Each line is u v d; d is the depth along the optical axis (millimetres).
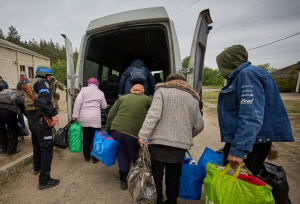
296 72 25031
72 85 3066
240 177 1201
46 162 2223
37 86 2182
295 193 2236
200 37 2582
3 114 2922
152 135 1629
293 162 3240
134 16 2766
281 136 1325
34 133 2402
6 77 17156
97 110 2914
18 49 18422
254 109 1196
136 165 1639
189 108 1634
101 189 2271
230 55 1503
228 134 1435
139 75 2652
